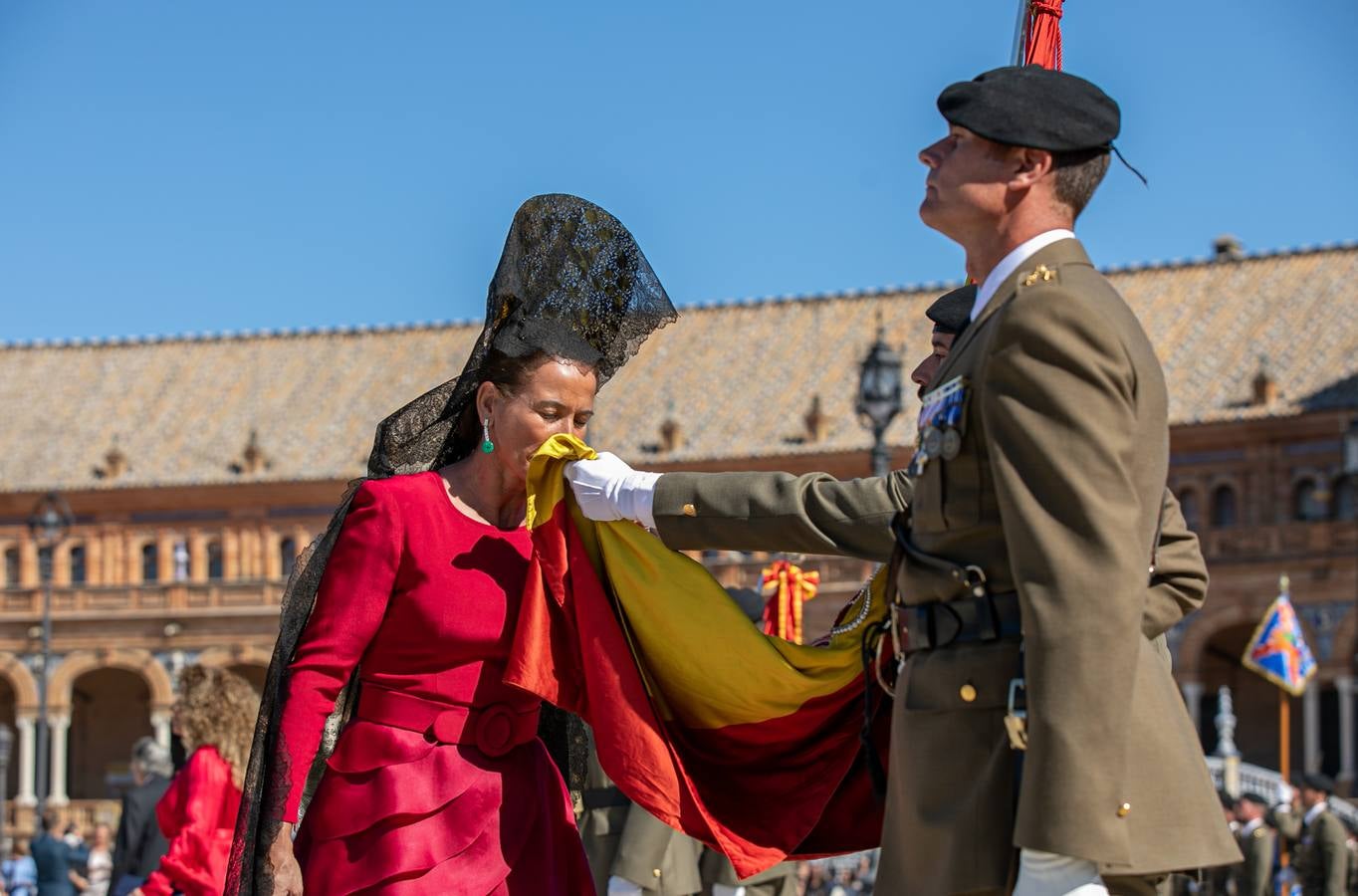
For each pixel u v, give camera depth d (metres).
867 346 76.25
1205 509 67.12
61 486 80.12
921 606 4.63
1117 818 4.10
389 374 83.19
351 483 6.04
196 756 9.47
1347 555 64.75
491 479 6.05
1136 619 4.17
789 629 10.59
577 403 5.97
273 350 85.88
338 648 5.81
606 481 5.59
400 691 5.88
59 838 26.52
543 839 6.01
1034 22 6.25
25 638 79.81
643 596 5.75
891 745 4.73
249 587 78.44
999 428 4.32
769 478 5.31
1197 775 4.42
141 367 86.31
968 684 4.46
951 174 4.64
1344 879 21.28
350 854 5.80
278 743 5.75
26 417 84.12
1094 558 4.16
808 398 74.88
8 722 84.50
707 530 5.35
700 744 5.92
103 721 85.38
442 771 5.84
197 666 9.72
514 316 6.20
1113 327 4.29
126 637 79.31
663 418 75.69
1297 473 66.12
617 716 5.71
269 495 78.62
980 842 4.37
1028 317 4.31
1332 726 69.81
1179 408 67.75
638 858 10.03
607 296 6.41
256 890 5.68
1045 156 4.56
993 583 4.49
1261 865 22.25
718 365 77.81
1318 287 71.50
